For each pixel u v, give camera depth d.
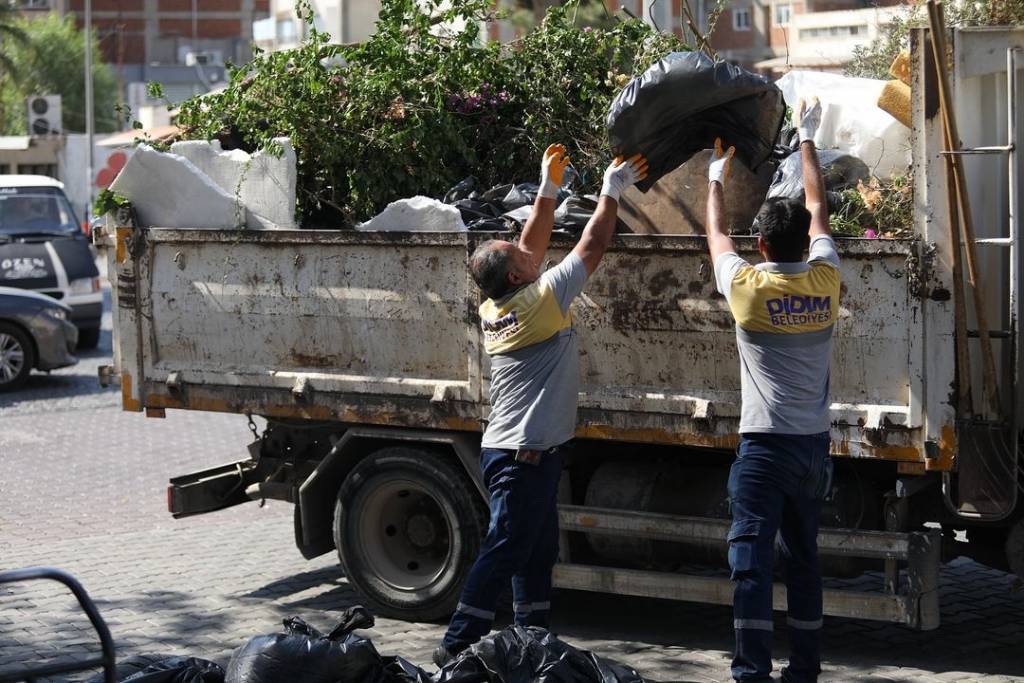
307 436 7.56
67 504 10.25
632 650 6.50
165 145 7.88
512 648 5.36
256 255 7.09
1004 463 5.64
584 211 6.47
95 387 16.38
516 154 7.88
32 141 38.94
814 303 5.25
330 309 6.91
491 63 7.84
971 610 7.07
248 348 7.17
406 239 6.64
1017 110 5.66
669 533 6.25
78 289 19.16
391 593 7.01
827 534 5.88
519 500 5.77
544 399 5.77
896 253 5.57
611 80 7.71
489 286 5.82
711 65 5.96
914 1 7.63
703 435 6.04
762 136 6.15
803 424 5.27
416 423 6.74
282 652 5.14
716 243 5.49
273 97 8.12
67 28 59.94
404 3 8.00
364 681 5.23
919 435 5.60
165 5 84.38
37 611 7.25
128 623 7.05
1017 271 5.57
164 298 7.37
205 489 7.79
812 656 5.47
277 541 9.01
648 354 6.15
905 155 6.58
